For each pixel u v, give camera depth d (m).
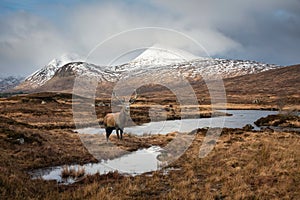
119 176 13.75
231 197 10.71
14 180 11.01
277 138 23.88
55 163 16.52
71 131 30.08
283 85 174.12
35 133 22.33
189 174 13.82
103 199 10.27
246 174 13.29
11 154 16.52
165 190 11.86
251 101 112.31
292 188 11.32
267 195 10.70
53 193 10.73
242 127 35.19
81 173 14.24
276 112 68.38
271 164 14.64
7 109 59.38
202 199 10.45
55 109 63.12
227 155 17.53
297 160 15.15
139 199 10.60
